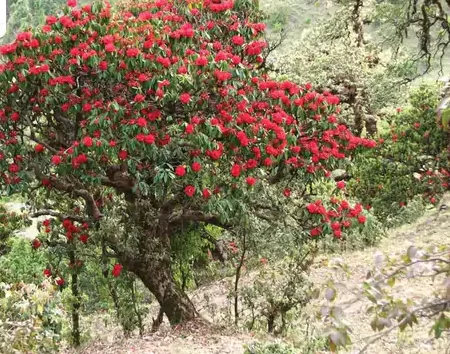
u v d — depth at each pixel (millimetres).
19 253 13539
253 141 9125
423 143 17047
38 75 8742
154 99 9141
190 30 9336
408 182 17250
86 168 8852
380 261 3396
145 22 9664
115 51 8852
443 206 6008
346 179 18922
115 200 11289
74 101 9086
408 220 17922
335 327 3133
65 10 9430
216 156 8703
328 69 22672
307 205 9875
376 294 3191
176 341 9422
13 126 9570
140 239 10734
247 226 9805
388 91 22188
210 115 9469
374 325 3234
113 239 10500
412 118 17328
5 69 8930
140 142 8594
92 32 9273
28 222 12992
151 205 10656
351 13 21953
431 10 18531
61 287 11555
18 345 6766
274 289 10312
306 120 10055
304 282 10352
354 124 21766
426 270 3223
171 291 10930
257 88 9867
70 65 9000
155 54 8969
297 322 10453
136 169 9383
